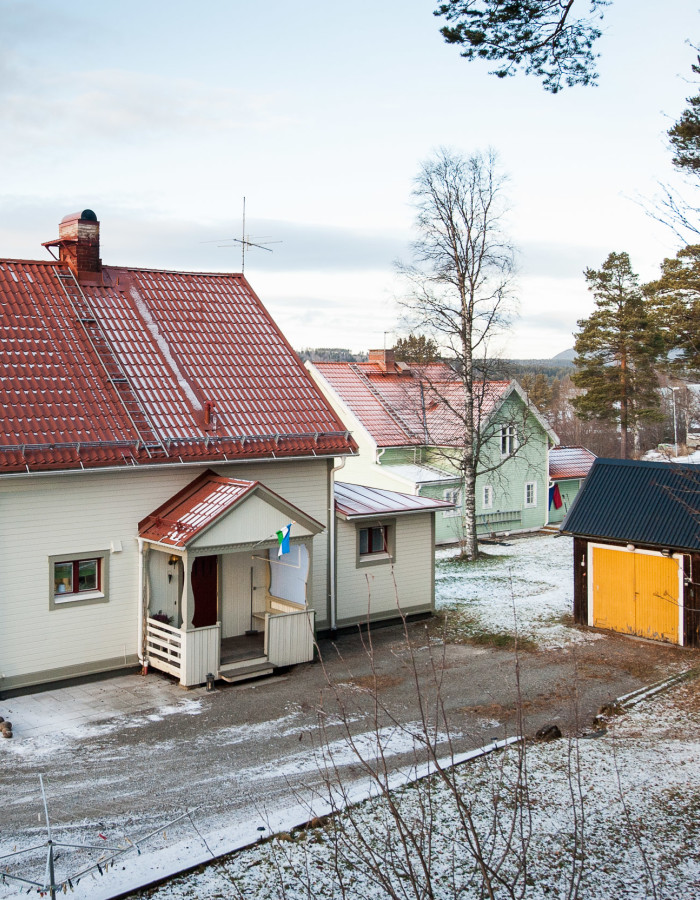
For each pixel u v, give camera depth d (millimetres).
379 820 11422
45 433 17375
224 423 20016
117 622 18453
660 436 64750
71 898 9562
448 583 28359
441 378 37781
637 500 22719
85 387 18922
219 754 14258
